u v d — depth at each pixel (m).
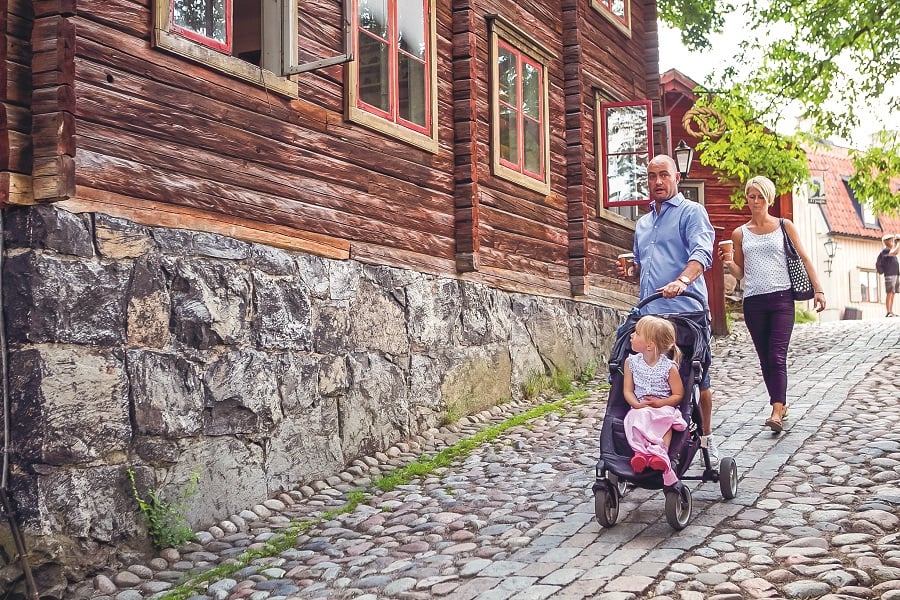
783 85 19.14
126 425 5.67
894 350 11.34
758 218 7.68
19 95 5.41
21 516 5.14
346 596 4.61
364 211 8.27
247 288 6.77
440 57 9.68
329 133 7.89
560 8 12.74
